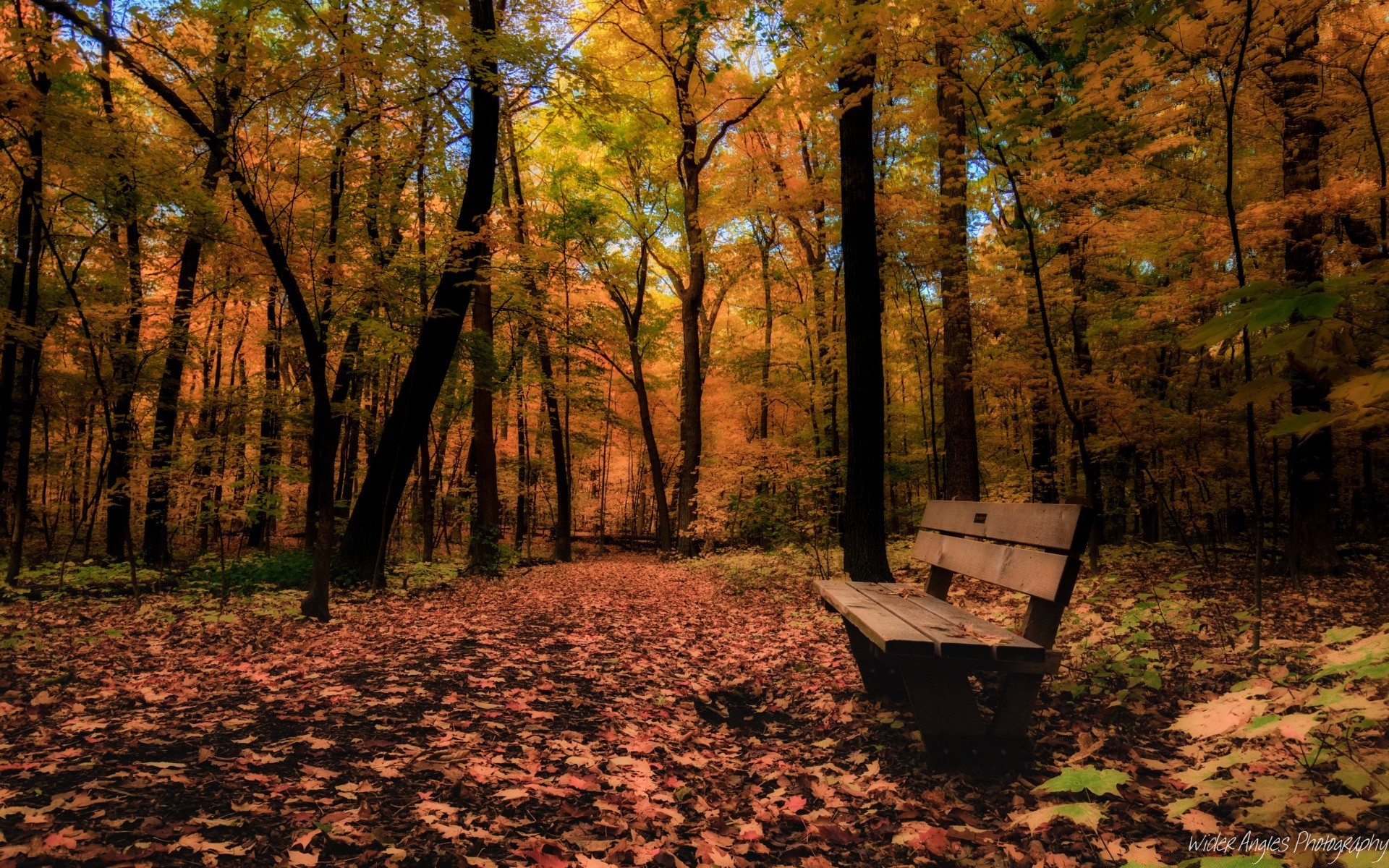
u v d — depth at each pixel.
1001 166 6.08
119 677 4.03
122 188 8.16
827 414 17.17
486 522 12.71
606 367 23.61
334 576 8.28
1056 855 1.97
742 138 16.27
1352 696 1.63
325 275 8.26
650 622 6.74
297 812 2.24
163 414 11.33
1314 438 7.10
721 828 2.38
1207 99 5.94
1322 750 2.11
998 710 2.74
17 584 7.88
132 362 10.97
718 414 23.41
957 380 9.94
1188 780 1.79
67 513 14.55
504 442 22.78
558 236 14.58
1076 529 2.63
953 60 5.82
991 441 15.26
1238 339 7.73
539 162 18.20
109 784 2.39
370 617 6.45
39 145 7.20
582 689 4.06
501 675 4.23
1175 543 9.93
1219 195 8.30
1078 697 3.27
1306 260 6.48
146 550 11.58
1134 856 1.89
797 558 9.80
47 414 12.84
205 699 3.51
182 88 7.25
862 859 2.18
